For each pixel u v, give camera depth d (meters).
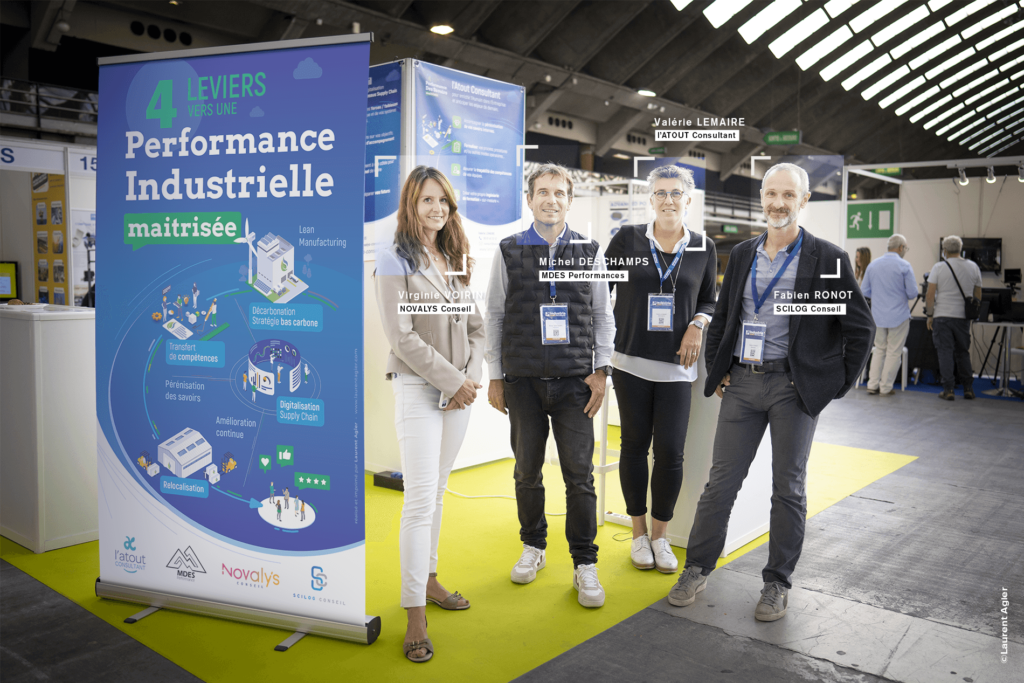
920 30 11.48
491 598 2.54
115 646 2.18
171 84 2.28
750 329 2.38
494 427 4.55
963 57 12.93
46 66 9.84
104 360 2.43
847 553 2.98
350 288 2.12
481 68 11.15
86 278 7.44
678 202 2.65
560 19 10.05
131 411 2.41
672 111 12.91
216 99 2.23
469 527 3.31
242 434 2.28
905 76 13.31
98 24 9.83
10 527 3.10
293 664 2.07
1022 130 18.33
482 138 4.00
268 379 2.23
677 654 2.14
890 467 4.43
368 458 4.30
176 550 2.39
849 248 9.29
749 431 2.47
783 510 2.40
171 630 2.28
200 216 2.28
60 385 3.00
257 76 2.18
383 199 3.85
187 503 2.36
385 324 2.12
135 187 2.36
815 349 2.31
